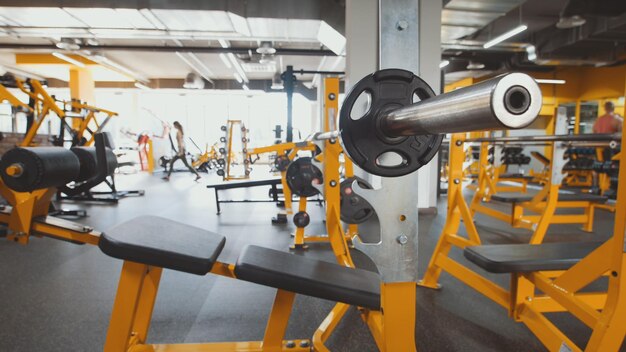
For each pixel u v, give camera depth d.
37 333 1.45
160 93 10.84
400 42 0.55
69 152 1.23
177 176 8.86
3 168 1.04
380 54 0.55
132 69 8.74
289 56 7.30
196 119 11.88
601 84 7.59
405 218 0.60
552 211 2.08
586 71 7.94
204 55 7.38
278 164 3.79
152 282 1.15
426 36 3.60
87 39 6.05
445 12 3.98
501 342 1.39
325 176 1.68
